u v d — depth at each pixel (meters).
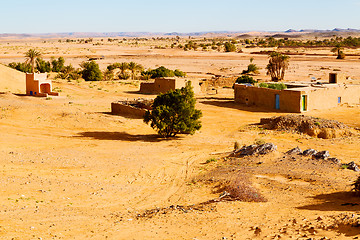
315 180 18.95
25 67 95.56
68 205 16.95
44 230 12.91
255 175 20.84
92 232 12.79
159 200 18.56
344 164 21.94
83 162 26.20
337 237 10.21
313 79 68.75
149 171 24.58
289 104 49.06
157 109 35.19
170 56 155.12
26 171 22.67
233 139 34.88
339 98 52.47
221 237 11.52
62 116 41.78
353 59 131.50
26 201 16.86
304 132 35.84
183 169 24.94
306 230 11.23
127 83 75.25
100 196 18.94
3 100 47.47
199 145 32.44
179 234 12.17
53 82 72.94
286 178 19.98
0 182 19.55
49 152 28.47
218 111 50.91
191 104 36.25
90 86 71.19
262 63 125.12
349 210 13.38
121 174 23.81
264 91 52.66
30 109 43.34
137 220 14.41
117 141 33.97
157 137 36.06
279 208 14.88
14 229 12.75
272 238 10.89
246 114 48.59
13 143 31.11
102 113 46.28
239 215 14.12
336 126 35.72
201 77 91.94
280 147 30.39
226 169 23.08
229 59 141.50
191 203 17.47
